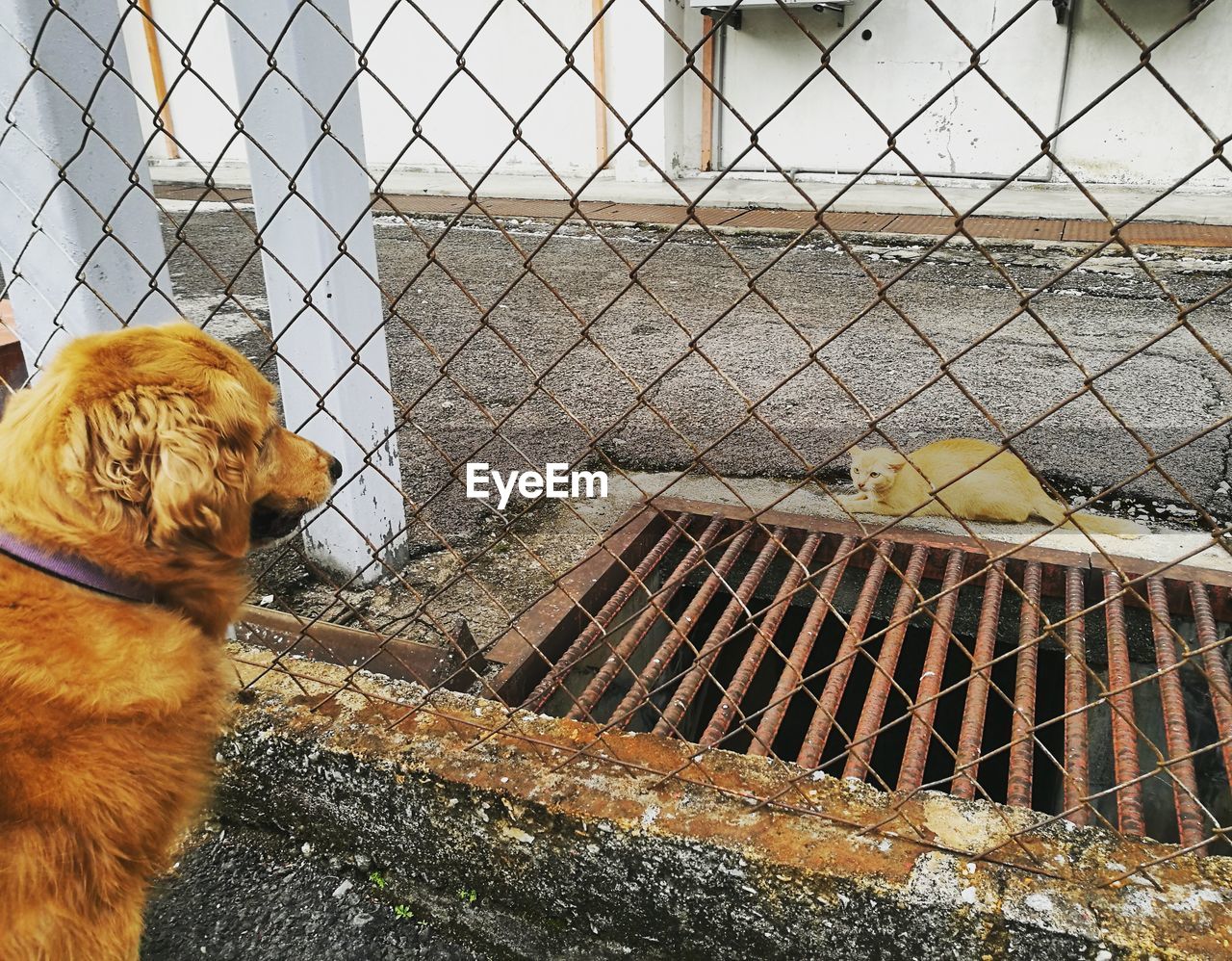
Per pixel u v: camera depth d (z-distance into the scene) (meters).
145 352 1.60
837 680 2.51
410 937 1.97
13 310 2.55
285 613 2.51
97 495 1.50
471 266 7.84
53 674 1.47
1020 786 2.10
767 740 2.20
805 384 4.97
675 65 11.30
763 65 11.26
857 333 5.86
